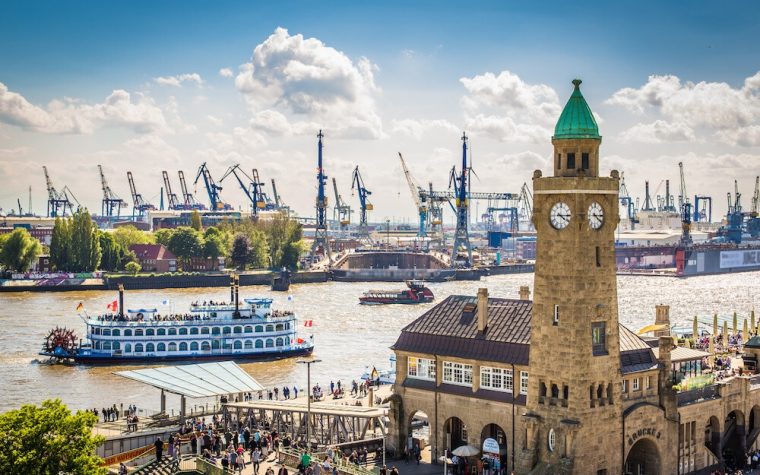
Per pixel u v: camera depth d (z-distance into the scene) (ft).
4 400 621.31
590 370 354.54
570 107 360.07
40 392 647.97
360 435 445.78
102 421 502.38
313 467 356.59
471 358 399.65
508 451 387.34
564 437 352.28
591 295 354.54
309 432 415.85
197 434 410.11
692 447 401.29
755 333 628.28
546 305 359.46
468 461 395.14
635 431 371.97
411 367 424.05
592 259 354.74
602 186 353.72
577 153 357.41
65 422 324.80
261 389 461.78
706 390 413.18
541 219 359.66
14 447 315.17
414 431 460.96
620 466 366.63
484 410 395.55
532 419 360.28
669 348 390.42
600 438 358.43
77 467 318.65
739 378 428.15
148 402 599.57
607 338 360.28
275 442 407.03
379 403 520.83
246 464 377.91
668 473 388.16
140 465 396.16
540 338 361.51
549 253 358.23
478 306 409.28
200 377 480.23
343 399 542.16
